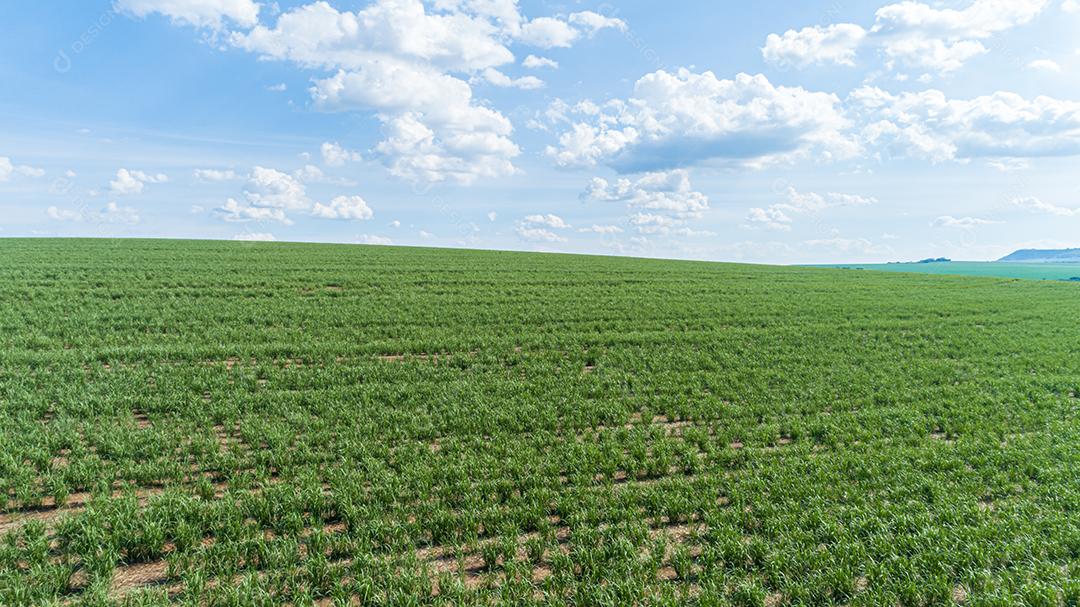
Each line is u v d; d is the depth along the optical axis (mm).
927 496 10656
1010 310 38375
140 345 20891
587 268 54438
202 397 15570
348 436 12930
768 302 37906
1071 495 10492
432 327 26266
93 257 43281
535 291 38781
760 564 8430
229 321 25688
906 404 16812
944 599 7641
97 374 16734
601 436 13555
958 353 24547
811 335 27531
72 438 12055
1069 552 8727
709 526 9492
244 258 47969
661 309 33344
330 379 17406
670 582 8094
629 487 10766
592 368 20609
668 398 16688
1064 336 29406
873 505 10188
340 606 7242
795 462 11945
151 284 33375
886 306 38156
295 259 49250
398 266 48094
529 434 13578
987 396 17484
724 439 13531
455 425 13906
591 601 7496
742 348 24016
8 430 12461
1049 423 14969
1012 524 9453
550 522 9711
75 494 10312
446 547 8859
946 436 14469
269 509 9438
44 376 16188
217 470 11320
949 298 44188
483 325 27234
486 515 9523
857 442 13508
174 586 7848
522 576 8016
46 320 23297
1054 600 7508
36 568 7754
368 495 10297
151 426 13508
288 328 24750
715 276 54000
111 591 7730
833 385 18719
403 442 12820
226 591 7457
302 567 8188
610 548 8617
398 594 7426
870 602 7500
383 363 19672
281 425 13438
